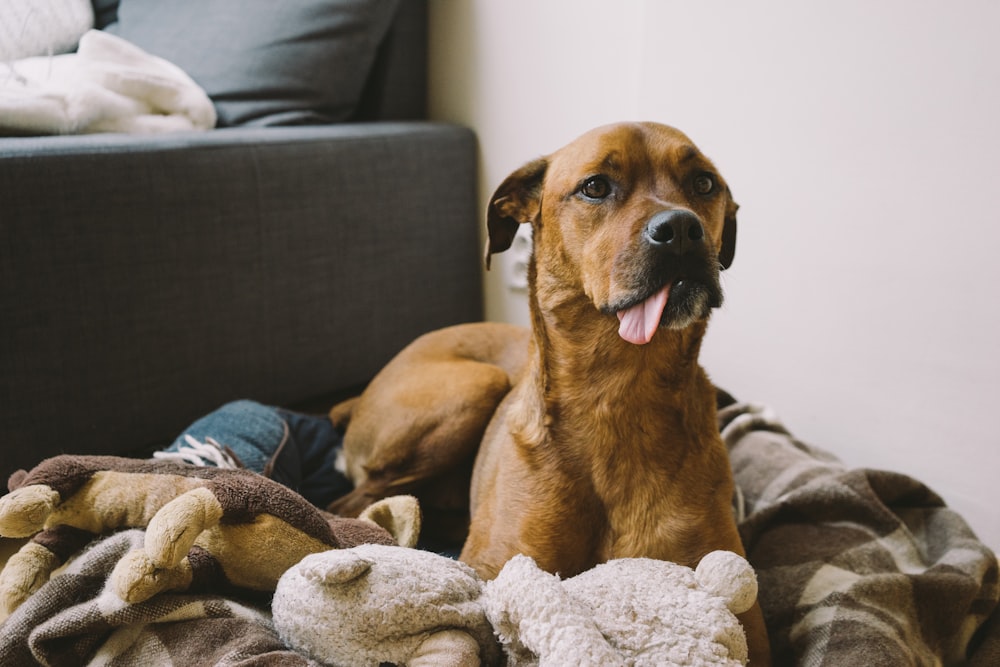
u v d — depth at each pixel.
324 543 1.37
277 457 1.97
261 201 2.39
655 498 1.48
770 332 2.28
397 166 2.72
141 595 1.17
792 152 2.13
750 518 1.82
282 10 2.73
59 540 1.30
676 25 2.29
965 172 1.85
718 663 1.11
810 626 1.52
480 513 1.68
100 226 2.07
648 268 1.32
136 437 2.25
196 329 2.32
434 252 2.89
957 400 1.94
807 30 2.04
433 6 3.03
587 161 1.47
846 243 2.07
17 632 1.20
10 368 1.97
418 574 1.20
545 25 2.68
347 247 2.63
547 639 1.08
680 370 1.46
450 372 2.10
